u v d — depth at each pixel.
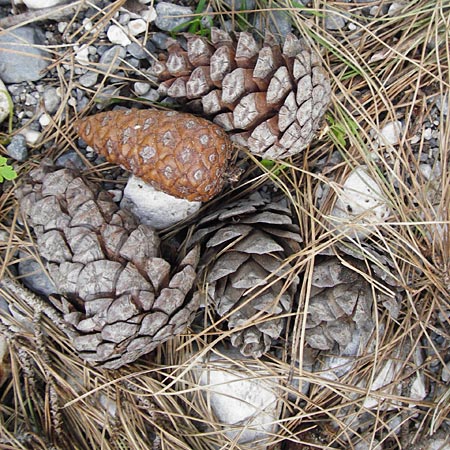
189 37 0.31
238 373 0.35
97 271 0.30
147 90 0.35
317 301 0.33
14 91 0.34
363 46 0.35
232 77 0.30
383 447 0.37
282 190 0.36
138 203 0.34
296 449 0.36
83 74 0.34
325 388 0.36
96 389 0.34
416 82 0.35
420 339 0.37
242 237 0.32
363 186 0.36
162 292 0.30
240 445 0.35
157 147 0.31
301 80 0.30
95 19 0.34
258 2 0.35
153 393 0.34
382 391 0.36
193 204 0.34
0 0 0.34
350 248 0.33
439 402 0.36
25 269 0.35
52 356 0.35
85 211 0.31
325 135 0.35
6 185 0.35
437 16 0.34
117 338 0.30
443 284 0.35
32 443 0.35
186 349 0.35
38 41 0.34
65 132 0.35
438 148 0.36
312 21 0.35
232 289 0.32
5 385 0.36
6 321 0.35
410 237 0.36
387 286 0.34
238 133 0.32
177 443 0.35
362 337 0.35
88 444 0.36
